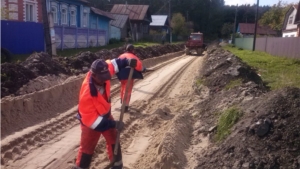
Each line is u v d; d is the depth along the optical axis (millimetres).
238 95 8477
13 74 9227
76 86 10641
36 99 8109
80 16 32750
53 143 6418
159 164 5480
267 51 33031
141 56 21750
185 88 12555
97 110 4238
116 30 43062
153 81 14156
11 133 6590
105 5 70125
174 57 31219
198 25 88062
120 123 4363
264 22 61219
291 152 4707
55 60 12875
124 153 6156
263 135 5094
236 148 5207
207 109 8516
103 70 4203
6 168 5289
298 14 40719
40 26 19891
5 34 18266
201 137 6855
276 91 6219
